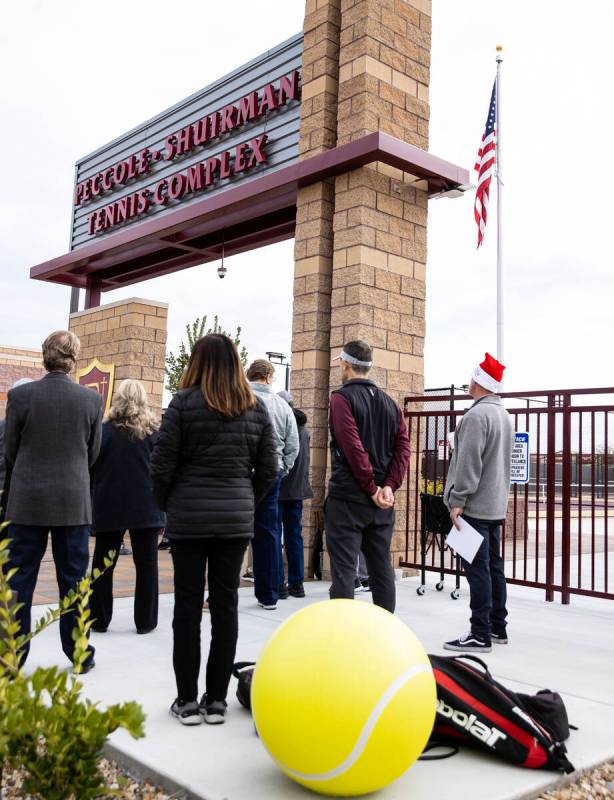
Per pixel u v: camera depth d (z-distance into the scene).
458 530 4.45
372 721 2.19
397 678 2.24
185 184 10.50
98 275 13.38
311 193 7.64
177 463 3.08
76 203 13.40
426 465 7.05
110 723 1.70
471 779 2.54
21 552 3.63
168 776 2.52
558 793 2.53
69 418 3.69
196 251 11.28
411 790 2.44
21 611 3.62
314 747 2.22
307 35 7.94
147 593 4.59
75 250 12.40
